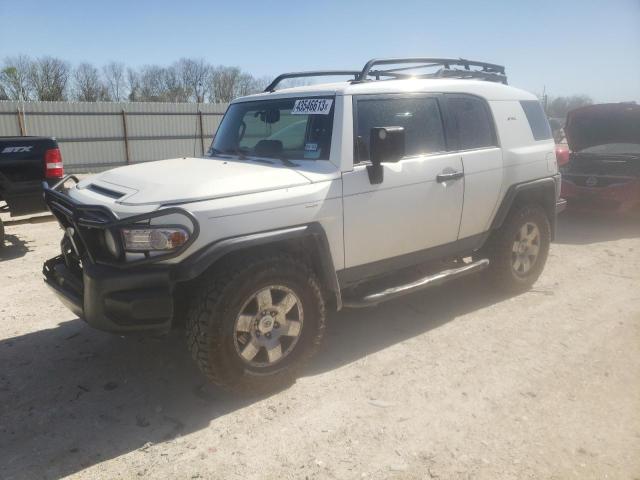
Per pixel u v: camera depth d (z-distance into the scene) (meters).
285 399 3.52
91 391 3.66
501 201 4.98
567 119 9.66
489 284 5.34
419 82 4.42
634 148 9.45
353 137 3.84
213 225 3.19
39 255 7.10
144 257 3.14
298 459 2.93
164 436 3.15
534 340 4.37
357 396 3.55
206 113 27.73
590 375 3.78
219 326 3.24
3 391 3.66
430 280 4.38
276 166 3.87
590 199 8.82
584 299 5.30
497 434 3.12
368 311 5.04
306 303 3.62
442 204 4.41
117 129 25.53
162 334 3.32
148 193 3.30
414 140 4.27
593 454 2.93
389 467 2.85
